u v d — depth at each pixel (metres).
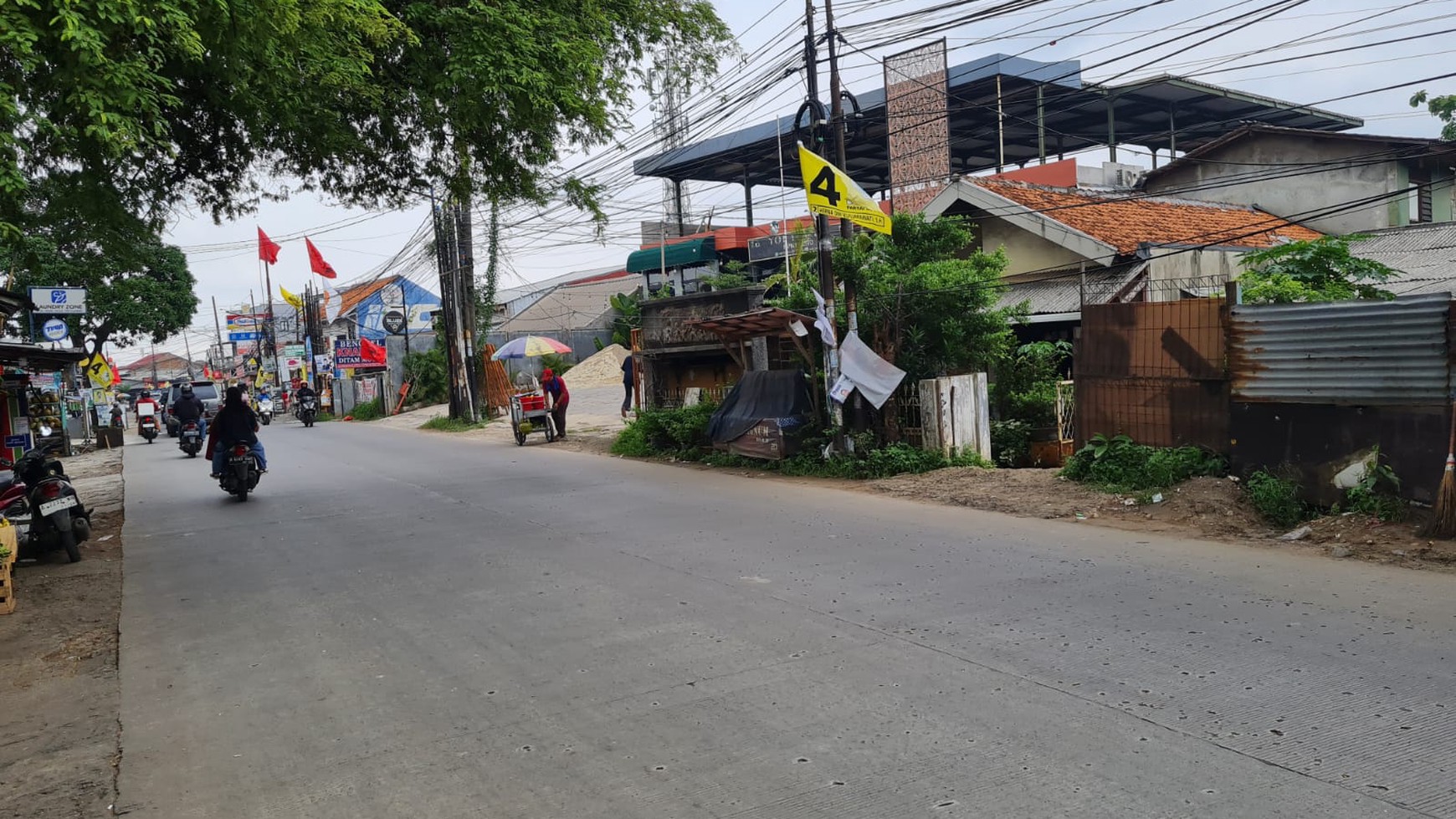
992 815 3.39
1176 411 10.00
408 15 9.57
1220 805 3.39
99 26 6.15
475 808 3.63
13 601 7.32
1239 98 28.12
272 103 9.04
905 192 22.66
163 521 11.72
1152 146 33.88
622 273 55.72
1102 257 16.95
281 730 4.55
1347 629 5.38
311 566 8.52
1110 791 3.53
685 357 20.11
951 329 13.37
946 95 21.61
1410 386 7.84
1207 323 9.65
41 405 24.97
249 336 63.22
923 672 4.95
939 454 12.67
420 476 15.38
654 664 5.28
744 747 4.09
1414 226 18.23
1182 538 8.14
